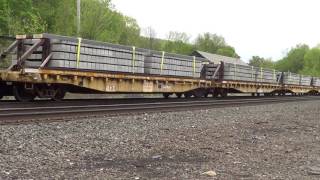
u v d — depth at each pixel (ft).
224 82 105.60
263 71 134.82
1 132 36.58
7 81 55.62
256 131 47.62
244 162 30.48
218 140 39.91
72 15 159.12
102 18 164.04
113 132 41.24
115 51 70.69
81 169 26.58
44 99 62.69
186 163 29.58
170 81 84.58
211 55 285.23
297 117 64.85
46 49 59.77
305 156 33.65
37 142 33.86
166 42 333.01
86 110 53.36
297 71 519.19
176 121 52.65
